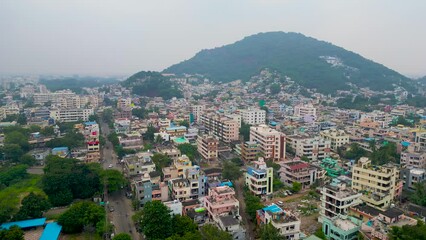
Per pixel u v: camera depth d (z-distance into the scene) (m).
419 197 127.69
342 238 92.56
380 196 117.00
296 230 97.44
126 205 132.88
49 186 133.50
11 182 157.00
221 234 88.81
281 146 193.00
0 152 191.12
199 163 189.75
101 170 147.00
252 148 194.25
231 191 115.88
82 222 108.94
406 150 184.88
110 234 108.31
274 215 99.81
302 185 150.50
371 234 87.81
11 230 97.88
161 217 99.44
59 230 107.25
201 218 108.56
